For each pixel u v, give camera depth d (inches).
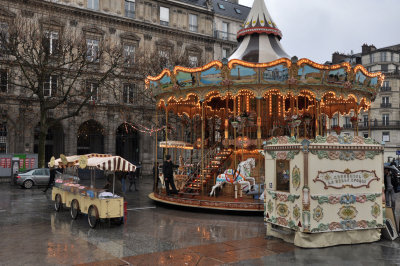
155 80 621.3
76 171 544.7
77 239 352.5
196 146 734.5
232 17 1784.0
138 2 1483.8
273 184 363.3
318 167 330.0
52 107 979.3
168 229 399.5
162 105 678.5
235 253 305.6
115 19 1409.9
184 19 1605.6
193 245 330.6
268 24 653.3
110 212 398.0
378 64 2442.2
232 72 519.2
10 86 1171.9
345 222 335.9
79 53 1027.9
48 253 303.6
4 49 1015.0
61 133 1353.3
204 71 535.8
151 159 1477.6
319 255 301.0
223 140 641.0
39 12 1247.5
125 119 1333.7
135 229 399.9
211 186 611.5
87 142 1487.5
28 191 832.9
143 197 724.0
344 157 341.1
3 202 633.6
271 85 526.0
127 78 1197.7
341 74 530.9
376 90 605.9
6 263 276.8
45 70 952.9
